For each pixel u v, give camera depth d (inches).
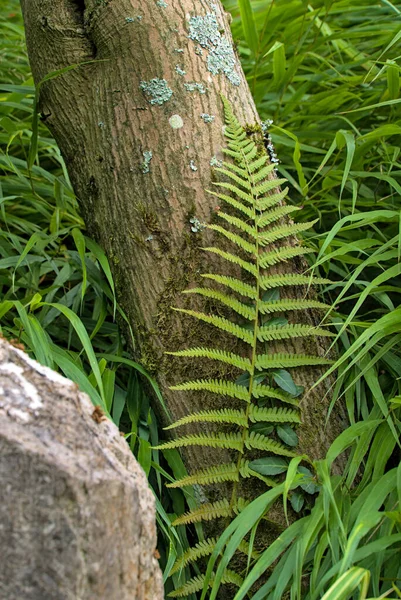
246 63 78.1
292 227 53.2
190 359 53.4
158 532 53.1
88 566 38.9
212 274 52.2
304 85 72.2
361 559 47.5
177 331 53.5
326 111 72.1
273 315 53.4
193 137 53.4
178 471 53.0
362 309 62.7
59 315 62.3
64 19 55.4
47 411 40.9
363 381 55.7
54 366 53.5
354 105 70.7
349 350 50.4
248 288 52.2
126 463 42.3
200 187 53.3
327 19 78.0
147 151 53.5
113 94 54.3
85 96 55.4
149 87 53.5
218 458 52.8
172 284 53.4
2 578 38.5
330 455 49.4
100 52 54.9
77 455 39.9
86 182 56.1
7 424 39.8
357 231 64.0
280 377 52.3
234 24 78.6
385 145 65.5
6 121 63.9
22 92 64.5
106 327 60.5
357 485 52.8
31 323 52.6
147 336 54.1
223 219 53.2
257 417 51.8
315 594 45.5
